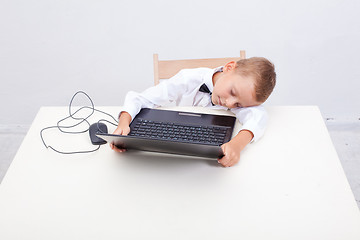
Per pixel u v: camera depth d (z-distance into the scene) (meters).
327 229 0.82
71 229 0.83
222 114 1.22
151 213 0.87
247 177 0.96
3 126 2.25
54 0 1.88
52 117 1.22
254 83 1.12
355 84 2.07
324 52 1.98
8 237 0.82
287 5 1.86
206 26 1.95
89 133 1.11
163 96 1.31
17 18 1.92
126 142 0.97
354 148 2.04
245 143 1.06
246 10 1.88
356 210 0.86
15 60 2.05
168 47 2.03
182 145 0.91
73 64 2.08
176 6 1.89
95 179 0.96
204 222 0.84
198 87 1.38
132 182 0.95
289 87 2.11
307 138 1.10
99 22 1.95
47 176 0.98
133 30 1.97
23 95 2.17
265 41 1.97
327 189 0.92
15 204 0.90
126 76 2.12
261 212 0.86
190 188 0.93
